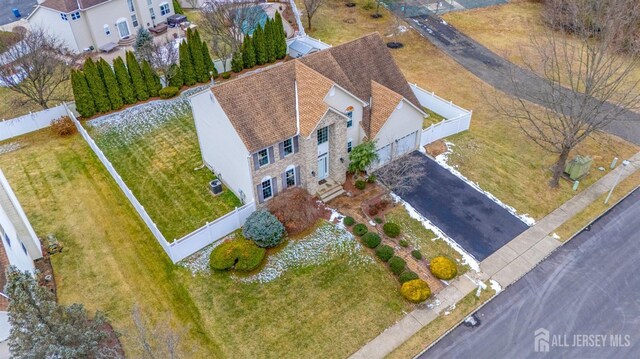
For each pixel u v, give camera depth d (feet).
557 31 177.99
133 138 127.03
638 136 129.59
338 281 88.48
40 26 159.43
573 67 159.22
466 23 196.95
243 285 87.35
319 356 76.48
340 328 80.64
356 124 108.47
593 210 105.29
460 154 121.90
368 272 90.22
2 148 124.06
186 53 144.36
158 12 188.85
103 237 96.99
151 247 94.68
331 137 103.30
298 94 101.86
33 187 110.42
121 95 137.08
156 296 85.20
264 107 97.76
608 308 84.58
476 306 84.79
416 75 160.35
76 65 158.10
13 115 136.67
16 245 79.20
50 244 93.97
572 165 112.47
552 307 84.84
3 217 78.02
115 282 87.66
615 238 98.53
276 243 92.84
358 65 115.55
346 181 112.06
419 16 201.67
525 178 114.21
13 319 61.77
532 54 171.01
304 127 98.07
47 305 63.93
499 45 179.63
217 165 109.91
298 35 182.09
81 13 164.45
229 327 80.33
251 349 77.15
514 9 209.05
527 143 126.31
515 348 78.38
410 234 98.53
